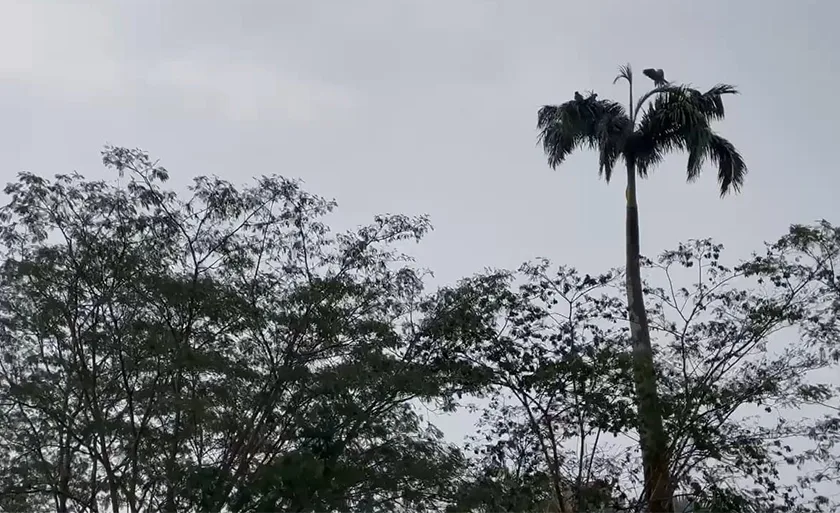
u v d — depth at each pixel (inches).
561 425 799.1
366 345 807.7
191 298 780.0
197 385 774.5
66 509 810.8
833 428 791.1
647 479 784.3
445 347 816.9
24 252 791.7
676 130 1006.4
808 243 836.6
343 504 760.3
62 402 792.3
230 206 836.6
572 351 796.6
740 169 1008.9
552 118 1045.8
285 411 789.2
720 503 765.9
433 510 799.7
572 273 827.4
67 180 799.1
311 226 864.3
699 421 797.2
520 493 770.2
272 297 833.5
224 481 733.9
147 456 762.2
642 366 800.3
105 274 789.9
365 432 789.9
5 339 795.4
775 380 808.9
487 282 840.3
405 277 860.0
